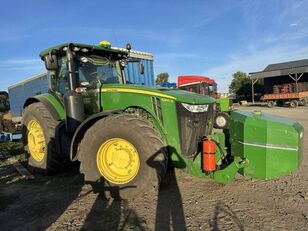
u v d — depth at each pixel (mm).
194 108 4570
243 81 50812
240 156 4414
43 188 5422
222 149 4648
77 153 4922
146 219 3926
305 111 20922
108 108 5250
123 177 4539
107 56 6043
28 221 4137
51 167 5926
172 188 4918
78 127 4852
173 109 4629
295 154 4074
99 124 4613
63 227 3883
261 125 4215
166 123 4688
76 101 5148
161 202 4406
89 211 4293
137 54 11484
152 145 4324
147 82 11938
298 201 4258
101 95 5312
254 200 4340
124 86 5102
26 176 6105
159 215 4012
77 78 5469
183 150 4645
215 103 5297
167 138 4707
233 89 54062
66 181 5730
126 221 3908
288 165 4117
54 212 4359
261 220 3746
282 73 32344
